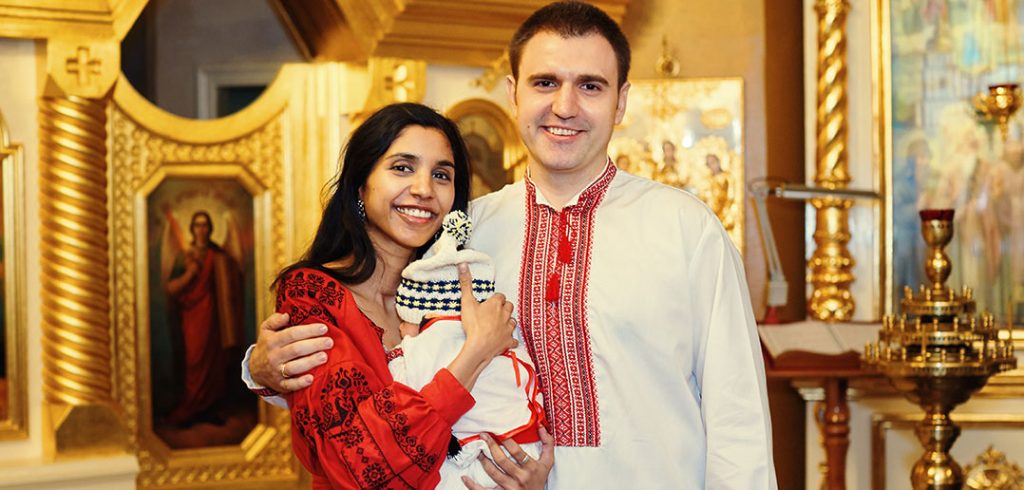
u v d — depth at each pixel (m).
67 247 4.87
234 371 5.46
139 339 5.25
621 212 2.82
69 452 4.81
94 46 4.79
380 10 5.21
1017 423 5.33
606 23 2.76
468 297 2.72
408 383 2.65
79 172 4.86
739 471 2.63
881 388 5.39
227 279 5.45
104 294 4.98
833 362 4.86
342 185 2.86
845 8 5.44
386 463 2.54
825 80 5.46
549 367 2.75
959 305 4.48
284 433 5.54
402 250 2.89
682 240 2.76
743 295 2.77
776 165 5.87
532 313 2.78
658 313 2.73
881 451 5.40
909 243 5.47
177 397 5.34
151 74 5.77
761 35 5.91
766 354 4.92
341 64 5.55
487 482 2.67
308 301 2.72
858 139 5.48
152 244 5.30
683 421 2.74
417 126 2.82
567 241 2.81
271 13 5.78
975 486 5.36
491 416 2.66
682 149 5.72
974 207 5.43
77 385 4.88
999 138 5.41
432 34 5.35
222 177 5.44
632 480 2.69
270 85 5.57
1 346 4.82
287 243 5.54
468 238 2.92
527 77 2.75
